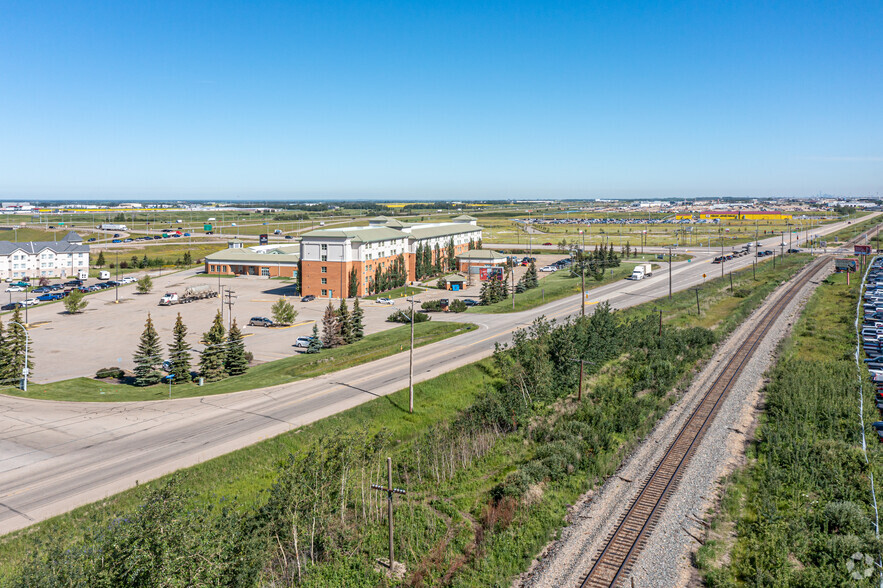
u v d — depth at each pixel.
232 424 46.62
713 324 82.75
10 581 22.53
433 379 56.88
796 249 182.75
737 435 43.12
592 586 25.77
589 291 112.75
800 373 54.50
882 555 27.52
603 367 61.28
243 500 34.50
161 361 64.31
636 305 95.62
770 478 35.38
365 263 119.44
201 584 21.50
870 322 78.25
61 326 92.44
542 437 44.00
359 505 34.22
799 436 41.88
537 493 34.59
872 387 51.34
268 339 82.94
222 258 149.00
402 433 46.47
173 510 22.58
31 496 34.97
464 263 152.00
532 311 94.75
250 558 24.77
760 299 100.06
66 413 49.91
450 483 37.25
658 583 26.03
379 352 68.38
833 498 33.34
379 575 27.75
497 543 29.52
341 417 47.81
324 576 27.72
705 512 32.28
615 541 29.36
